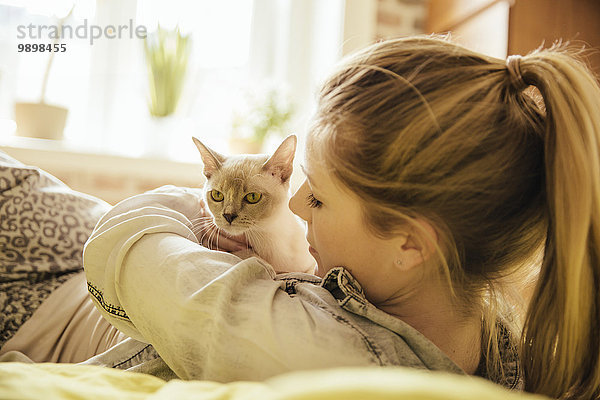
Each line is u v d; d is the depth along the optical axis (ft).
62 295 3.45
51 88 8.77
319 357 1.82
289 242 3.97
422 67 2.16
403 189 2.05
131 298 2.23
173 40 8.71
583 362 2.09
